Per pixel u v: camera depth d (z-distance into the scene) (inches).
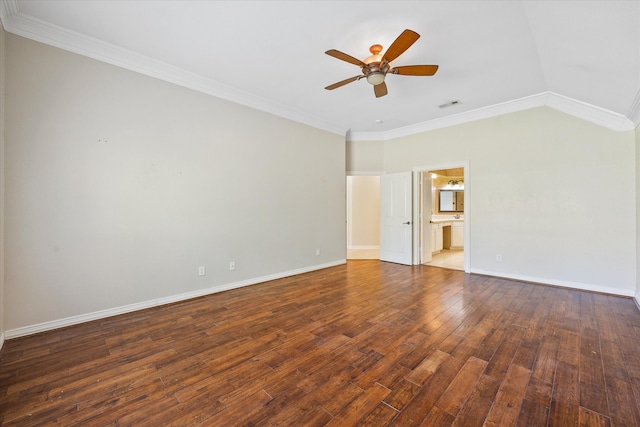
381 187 234.5
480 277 177.2
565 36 94.5
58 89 102.9
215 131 146.3
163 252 128.9
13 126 94.7
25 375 75.1
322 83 144.3
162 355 85.4
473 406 62.9
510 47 109.5
